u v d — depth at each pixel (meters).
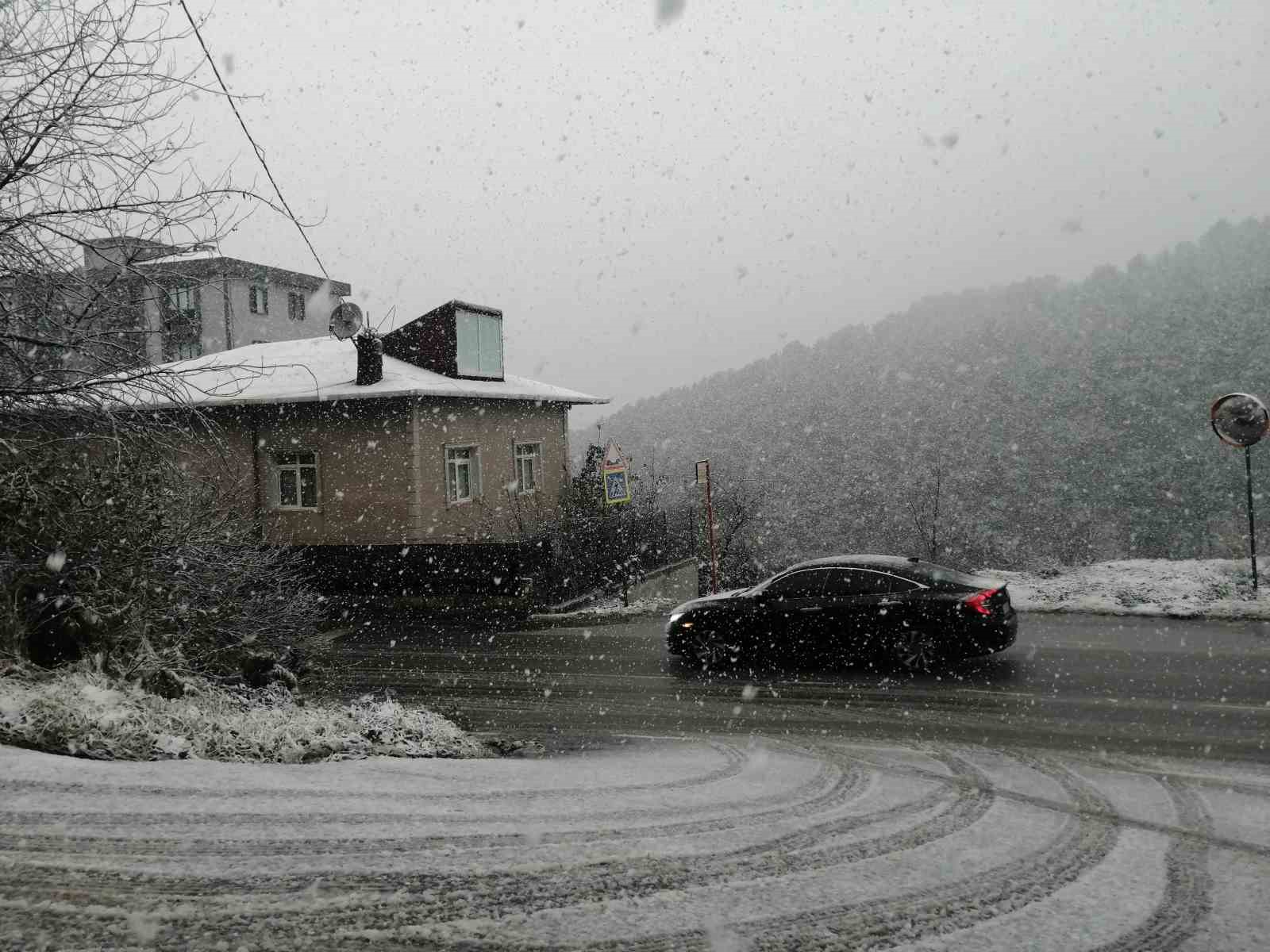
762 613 10.95
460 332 21.95
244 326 32.56
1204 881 3.83
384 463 19.33
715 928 3.05
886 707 8.56
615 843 4.01
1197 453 68.81
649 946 2.88
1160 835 4.56
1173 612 12.55
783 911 3.29
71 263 6.26
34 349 6.36
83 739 5.10
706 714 8.70
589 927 3.00
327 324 37.12
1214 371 72.56
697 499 33.06
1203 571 14.88
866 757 6.69
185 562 7.84
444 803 4.53
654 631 14.72
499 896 3.22
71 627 6.90
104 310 6.53
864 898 3.49
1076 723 7.56
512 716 8.94
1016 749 6.82
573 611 17.80
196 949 2.65
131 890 3.05
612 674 11.06
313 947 2.71
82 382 6.28
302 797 4.36
